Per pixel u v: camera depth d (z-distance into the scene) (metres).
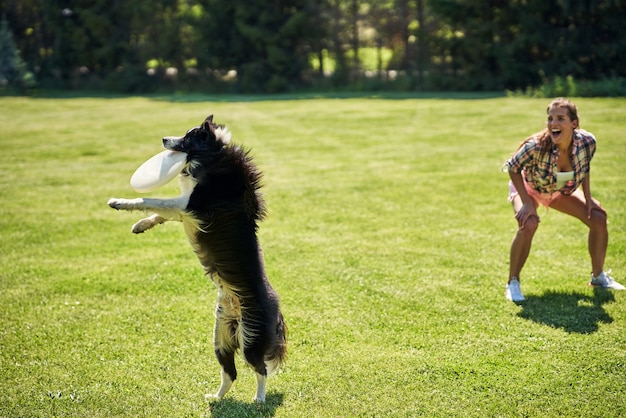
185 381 4.57
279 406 4.20
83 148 14.98
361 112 20.52
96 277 6.68
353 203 9.57
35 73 35.28
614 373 4.53
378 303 5.90
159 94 31.81
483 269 6.73
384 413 4.12
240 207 4.16
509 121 17.09
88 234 8.30
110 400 4.31
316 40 32.34
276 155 13.59
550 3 26.97
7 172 12.29
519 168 5.91
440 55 30.38
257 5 32.12
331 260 7.10
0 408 4.21
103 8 34.28
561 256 7.06
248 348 4.15
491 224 8.34
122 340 5.23
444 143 14.34
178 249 7.66
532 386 4.39
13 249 7.67
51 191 10.73
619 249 7.12
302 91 31.97
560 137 5.66
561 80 24.23
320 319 5.57
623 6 25.70
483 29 28.16
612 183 9.94
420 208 9.21
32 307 5.91
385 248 7.49
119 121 19.75
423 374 4.58
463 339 5.13
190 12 33.72
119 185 11.18
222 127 4.27
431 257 7.14
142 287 6.39
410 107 21.41
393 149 13.88
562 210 6.16
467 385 4.43
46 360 4.88
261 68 32.25
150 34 34.22
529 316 5.52
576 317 5.46
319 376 4.58
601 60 26.03
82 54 34.38
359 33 32.16
